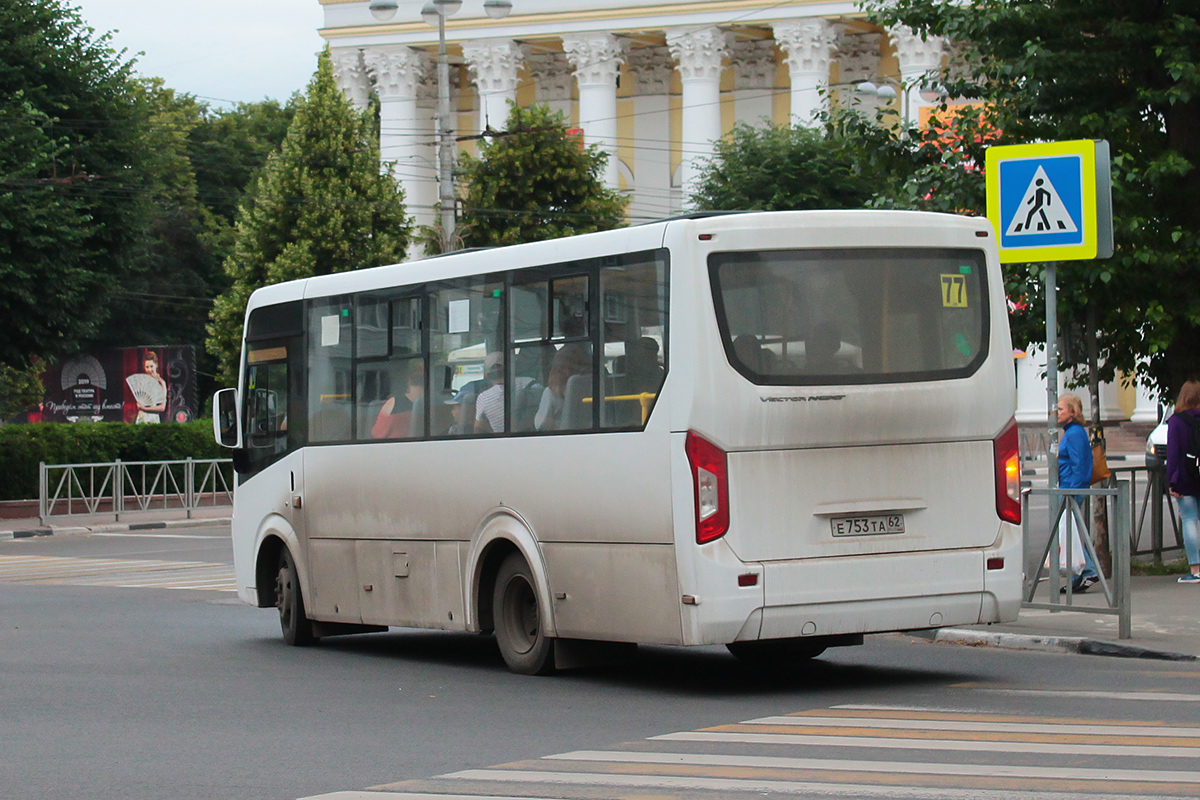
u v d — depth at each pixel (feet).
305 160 218.38
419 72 329.52
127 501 172.86
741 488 47.42
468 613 56.70
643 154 332.80
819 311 48.70
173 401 260.01
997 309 51.16
